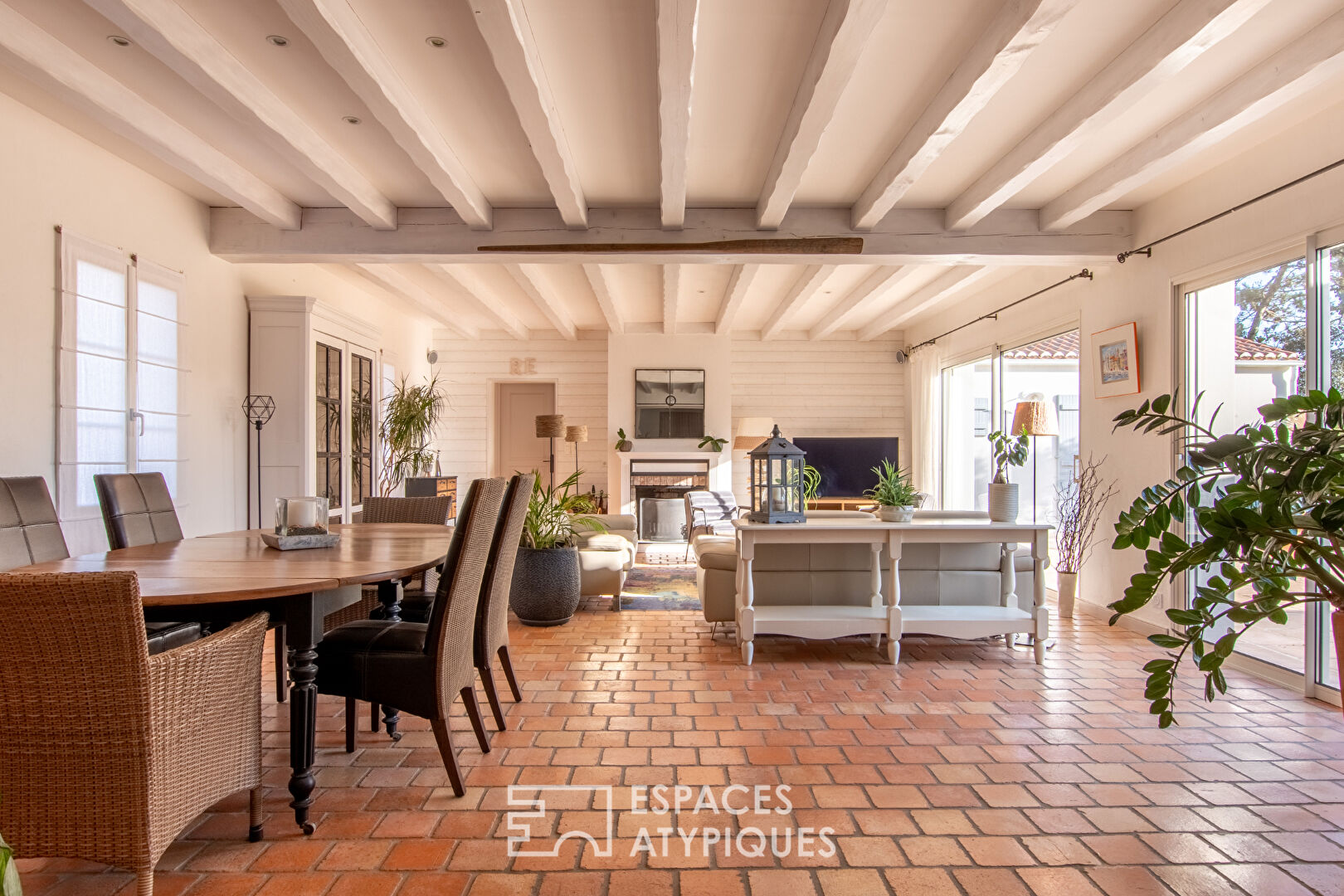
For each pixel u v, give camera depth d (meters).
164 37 2.40
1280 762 2.39
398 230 4.49
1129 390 4.27
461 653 2.29
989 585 4.00
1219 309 3.69
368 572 2.01
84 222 3.59
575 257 4.55
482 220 4.23
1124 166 3.53
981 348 6.59
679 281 6.41
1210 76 2.81
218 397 4.71
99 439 3.67
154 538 3.02
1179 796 2.15
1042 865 1.78
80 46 2.74
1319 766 2.36
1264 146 3.35
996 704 2.97
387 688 2.13
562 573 4.32
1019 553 4.07
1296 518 1.36
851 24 2.28
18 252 3.23
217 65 2.67
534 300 6.51
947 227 4.35
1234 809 2.07
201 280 4.50
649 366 8.52
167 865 1.76
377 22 2.52
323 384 5.46
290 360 5.09
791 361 8.84
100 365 3.68
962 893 1.67
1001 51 2.43
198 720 1.66
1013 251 4.36
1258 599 1.40
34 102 3.21
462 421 8.97
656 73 2.84
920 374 8.04
